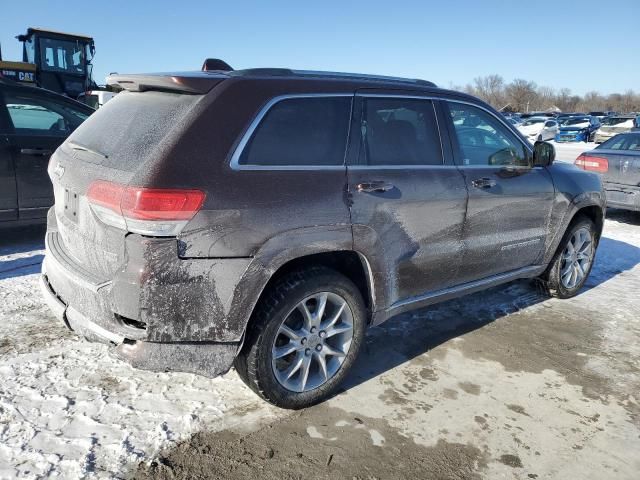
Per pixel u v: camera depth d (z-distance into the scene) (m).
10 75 13.41
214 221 2.50
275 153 2.77
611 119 28.95
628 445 2.85
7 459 2.46
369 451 2.71
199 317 2.54
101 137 2.92
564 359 3.76
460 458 2.70
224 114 2.65
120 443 2.62
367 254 3.06
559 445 2.83
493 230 3.85
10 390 2.99
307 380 3.01
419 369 3.53
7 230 6.17
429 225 3.39
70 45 14.75
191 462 2.54
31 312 4.01
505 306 4.68
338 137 3.04
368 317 3.27
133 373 3.25
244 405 3.02
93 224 2.63
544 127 31.36
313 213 2.81
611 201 8.35
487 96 91.25
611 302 4.88
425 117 3.54
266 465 2.56
